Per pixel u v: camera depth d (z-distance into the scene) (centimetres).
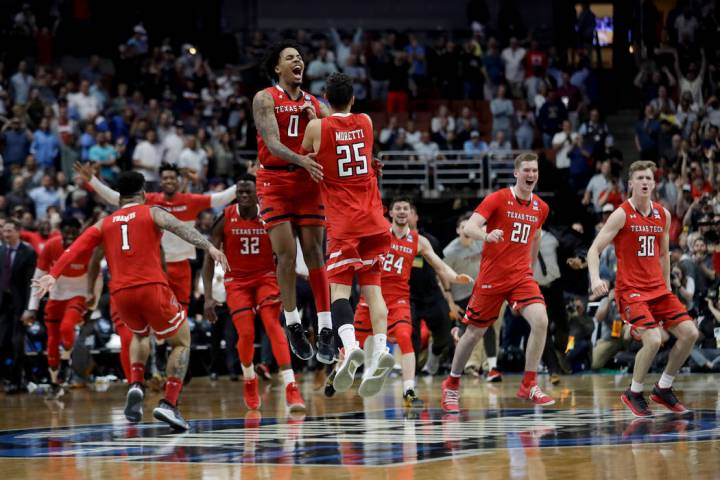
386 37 3266
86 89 2586
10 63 2878
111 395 1549
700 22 3144
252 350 1216
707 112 2700
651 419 976
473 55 3106
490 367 1662
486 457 713
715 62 3009
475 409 1135
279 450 784
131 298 959
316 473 656
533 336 1150
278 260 942
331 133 892
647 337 1030
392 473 646
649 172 1067
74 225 1554
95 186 1352
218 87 2994
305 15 3606
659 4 3778
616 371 1838
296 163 880
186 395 1467
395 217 1239
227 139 2555
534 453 729
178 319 974
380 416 1077
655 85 2955
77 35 3059
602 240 1070
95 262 1076
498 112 2839
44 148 2388
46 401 1445
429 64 3100
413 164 2638
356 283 1767
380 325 912
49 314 1556
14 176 2278
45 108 2461
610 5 3619
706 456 695
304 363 2109
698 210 2016
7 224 1677
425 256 1248
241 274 1219
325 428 953
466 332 1160
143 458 756
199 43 3309
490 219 1157
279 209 933
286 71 915
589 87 3038
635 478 605
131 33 3155
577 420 978
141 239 966
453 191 2594
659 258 1079
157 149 2414
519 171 1139
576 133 2670
